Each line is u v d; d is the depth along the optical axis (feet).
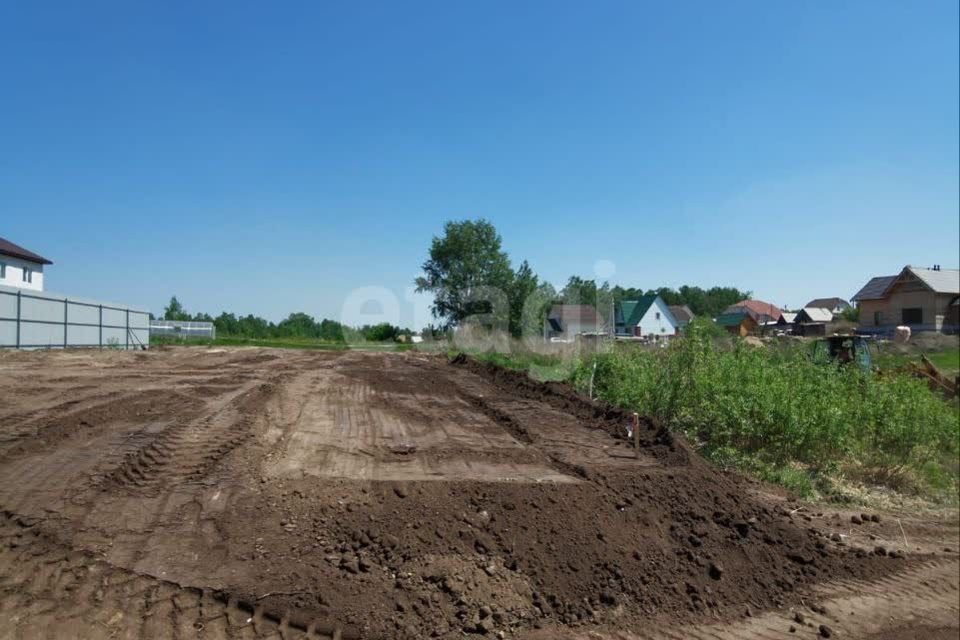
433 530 17.52
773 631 17.02
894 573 21.52
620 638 15.53
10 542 15.42
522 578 16.57
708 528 21.09
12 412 28.55
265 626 13.39
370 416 34.53
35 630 12.68
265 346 143.84
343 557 15.83
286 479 20.45
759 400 32.24
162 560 15.08
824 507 27.30
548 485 21.62
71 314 103.76
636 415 29.09
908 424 32.96
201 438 24.48
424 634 14.06
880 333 152.66
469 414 37.01
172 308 240.94
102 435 24.68
